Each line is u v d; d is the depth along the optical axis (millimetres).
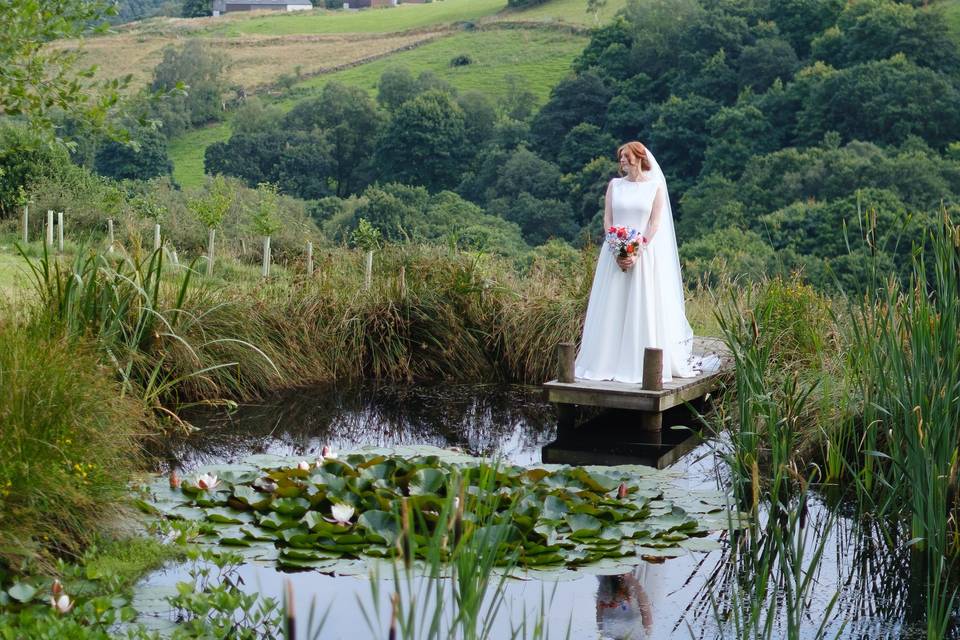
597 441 7195
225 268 14320
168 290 8594
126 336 7461
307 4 135500
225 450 6629
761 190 46875
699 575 4422
